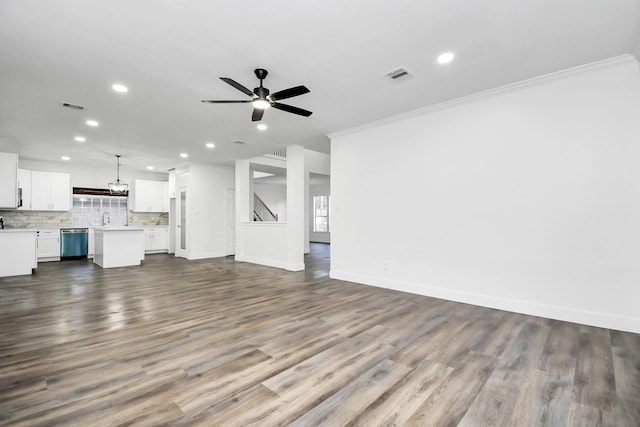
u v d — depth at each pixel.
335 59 2.88
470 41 2.60
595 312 2.99
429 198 4.15
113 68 3.00
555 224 3.21
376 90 3.57
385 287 4.60
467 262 3.80
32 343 2.57
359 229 4.97
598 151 3.00
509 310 3.46
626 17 2.27
